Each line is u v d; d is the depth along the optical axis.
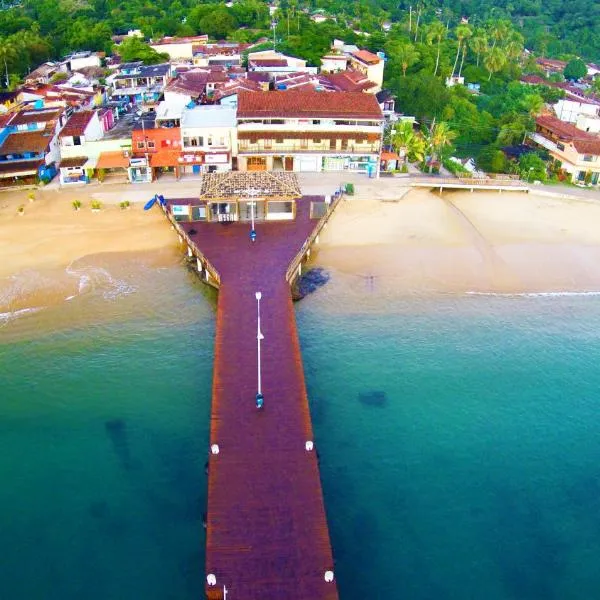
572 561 37.88
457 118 122.44
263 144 92.75
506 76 156.25
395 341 57.31
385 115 114.38
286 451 40.81
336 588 32.47
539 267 71.31
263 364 49.28
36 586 35.72
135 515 39.94
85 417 47.66
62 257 69.56
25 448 44.81
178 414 48.12
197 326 58.88
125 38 160.00
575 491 42.62
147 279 66.44
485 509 41.03
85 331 57.56
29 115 99.00
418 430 47.19
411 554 37.91
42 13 176.12
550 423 48.44
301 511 36.62
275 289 61.09
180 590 35.62
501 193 93.31
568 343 58.06
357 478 42.94
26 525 39.16
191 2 192.00
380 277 67.81
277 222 77.44
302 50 142.12
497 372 53.75
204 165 92.31
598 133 116.31
